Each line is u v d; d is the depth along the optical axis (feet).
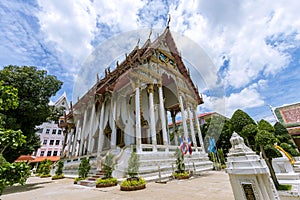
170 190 18.54
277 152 14.57
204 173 33.88
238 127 25.77
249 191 7.01
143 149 31.94
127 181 21.11
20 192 25.40
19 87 33.17
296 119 69.21
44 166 66.13
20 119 33.86
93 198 17.06
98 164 30.71
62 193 21.56
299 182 13.30
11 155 33.24
